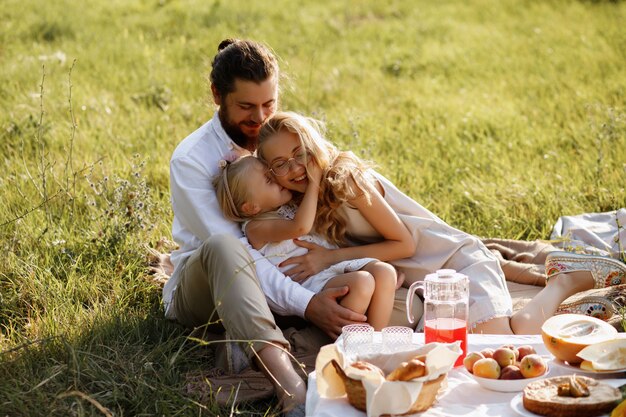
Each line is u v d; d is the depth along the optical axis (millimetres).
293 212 3773
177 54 9633
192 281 3480
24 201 5168
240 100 3734
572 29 10539
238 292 3223
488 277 3824
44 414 2998
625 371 2770
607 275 3873
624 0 11734
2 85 7871
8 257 4430
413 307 3838
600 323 2988
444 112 7621
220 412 3154
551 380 2652
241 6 12297
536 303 3793
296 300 3553
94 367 3334
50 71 8469
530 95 8031
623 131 6438
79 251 4621
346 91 8422
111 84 8312
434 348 2619
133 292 4250
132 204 4836
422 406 2605
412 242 3865
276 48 10070
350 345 2982
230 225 3730
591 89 7957
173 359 3318
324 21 11711
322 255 3770
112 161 5973
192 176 3777
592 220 4926
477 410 2635
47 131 6527
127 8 12125
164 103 7793
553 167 6051
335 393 2746
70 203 5102
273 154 3627
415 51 9953
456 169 6090
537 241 4637
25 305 4141
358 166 3771
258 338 3168
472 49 9977
